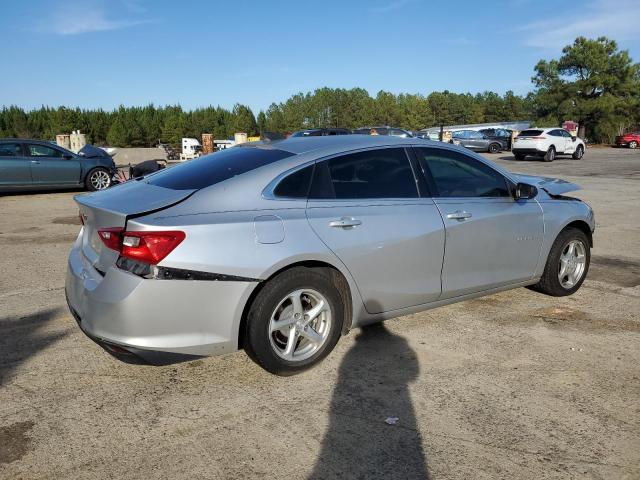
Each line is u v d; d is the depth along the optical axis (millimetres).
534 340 4262
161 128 80938
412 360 3898
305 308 3695
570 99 47625
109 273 3191
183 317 3186
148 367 3777
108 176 14695
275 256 3379
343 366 3799
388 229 3900
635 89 46156
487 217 4477
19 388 3477
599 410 3236
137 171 10336
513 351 4059
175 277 3133
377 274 3891
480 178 4633
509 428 3049
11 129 83562
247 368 3770
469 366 3809
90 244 3580
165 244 3105
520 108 84812
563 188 5473
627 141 42719
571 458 2781
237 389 3480
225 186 3492
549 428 3049
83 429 3029
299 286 3518
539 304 5109
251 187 3527
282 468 2703
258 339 3416
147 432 3006
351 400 3348
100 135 83438
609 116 45562
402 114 77062
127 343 3127
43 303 5105
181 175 3844
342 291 3822
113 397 3377
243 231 3318
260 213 3449
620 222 9758
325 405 3287
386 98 76875
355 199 3865
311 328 3689
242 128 78375
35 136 82375
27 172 13352
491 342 4219
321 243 3580
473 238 4395
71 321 4633
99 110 87188
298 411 3221
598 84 46219
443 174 4402
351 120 78312
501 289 4805
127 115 83000
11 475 2637
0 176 12984
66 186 14078
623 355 3994
